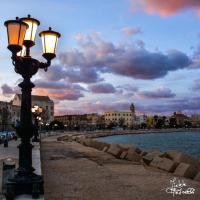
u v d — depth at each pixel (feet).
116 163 69.05
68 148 124.47
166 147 223.51
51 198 33.94
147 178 47.83
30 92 25.75
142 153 85.40
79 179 46.91
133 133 613.93
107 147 106.83
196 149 196.85
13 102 534.37
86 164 66.74
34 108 108.88
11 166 29.17
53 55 25.13
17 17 22.95
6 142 110.42
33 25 24.50
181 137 447.83
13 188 24.63
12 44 22.22
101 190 38.52
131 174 52.03
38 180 25.55
